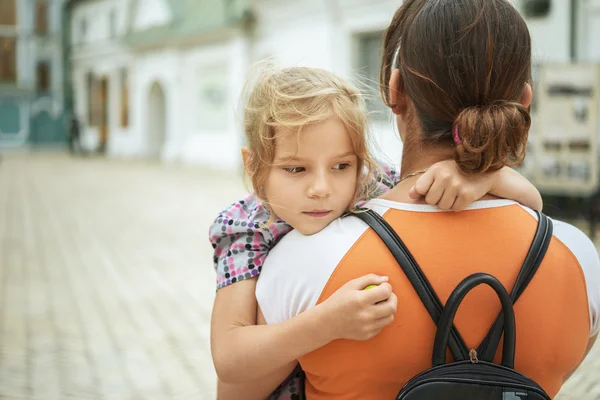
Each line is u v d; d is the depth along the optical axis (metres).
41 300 5.88
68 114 35.47
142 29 25.33
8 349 4.52
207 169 21.05
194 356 4.38
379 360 1.18
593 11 9.15
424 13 1.21
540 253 1.20
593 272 1.26
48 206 12.73
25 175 19.97
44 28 35.00
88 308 5.59
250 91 1.32
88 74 32.84
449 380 1.10
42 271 7.11
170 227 9.97
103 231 9.70
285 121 1.21
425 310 1.16
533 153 8.21
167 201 13.13
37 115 35.31
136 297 5.95
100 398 3.70
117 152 29.55
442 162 1.20
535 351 1.21
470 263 1.18
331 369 1.22
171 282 6.51
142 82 26.28
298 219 1.25
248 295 1.32
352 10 14.48
